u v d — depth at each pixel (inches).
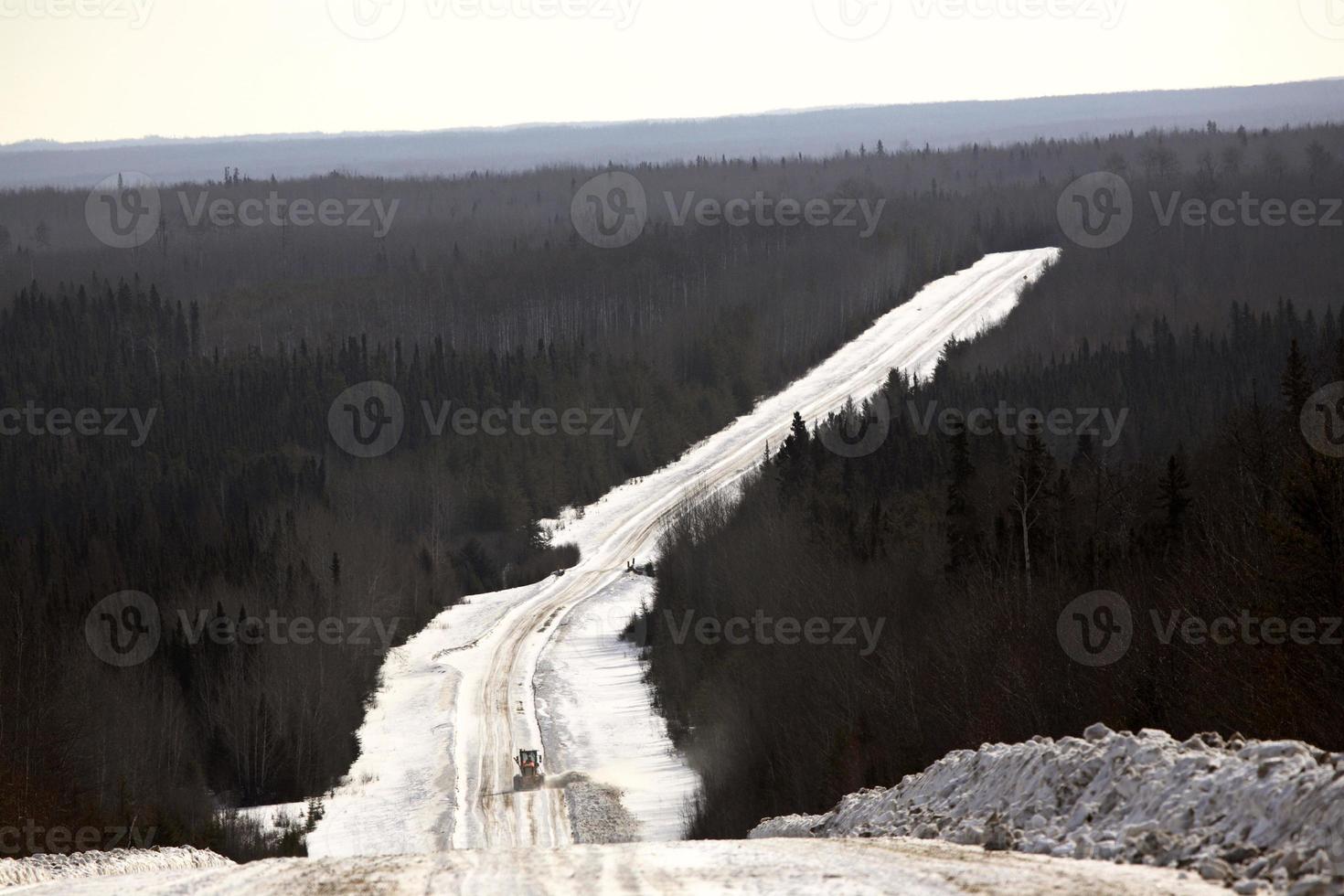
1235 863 575.5
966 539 3011.8
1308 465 1592.0
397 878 714.2
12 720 2679.6
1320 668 1355.8
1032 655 2101.4
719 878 646.5
